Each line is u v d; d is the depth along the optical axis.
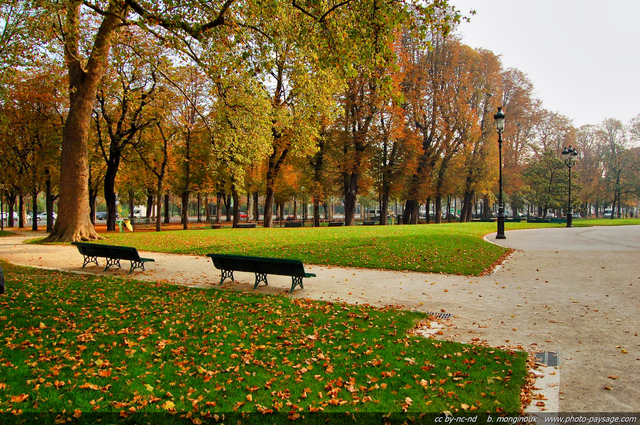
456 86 39.69
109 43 18.66
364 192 38.69
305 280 10.91
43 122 30.61
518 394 4.07
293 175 43.62
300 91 21.44
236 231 24.33
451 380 4.41
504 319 6.96
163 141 33.28
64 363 4.87
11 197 43.84
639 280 9.84
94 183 42.09
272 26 12.98
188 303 8.12
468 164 40.81
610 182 59.81
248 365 4.92
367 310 7.59
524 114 48.03
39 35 15.98
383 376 4.57
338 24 10.77
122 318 6.99
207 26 12.14
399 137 34.16
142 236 21.77
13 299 8.13
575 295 8.62
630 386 4.25
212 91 18.06
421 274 11.82
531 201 54.25
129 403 3.88
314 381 4.45
